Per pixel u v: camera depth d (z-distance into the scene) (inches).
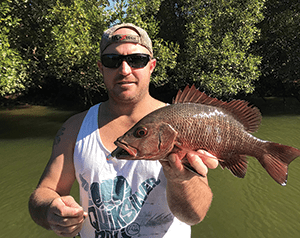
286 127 469.4
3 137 426.3
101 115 57.7
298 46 612.4
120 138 42.7
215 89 486.6
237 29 520.4
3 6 389.7
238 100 46.2
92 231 54.0
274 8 623.8
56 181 54.8
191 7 524.4
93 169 52.7
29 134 447.5
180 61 573.9
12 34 458.3
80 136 55.5
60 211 43.0
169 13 614.9
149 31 456.1
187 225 58.8
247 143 45.6
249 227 190.2
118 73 51.9
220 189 250.4
